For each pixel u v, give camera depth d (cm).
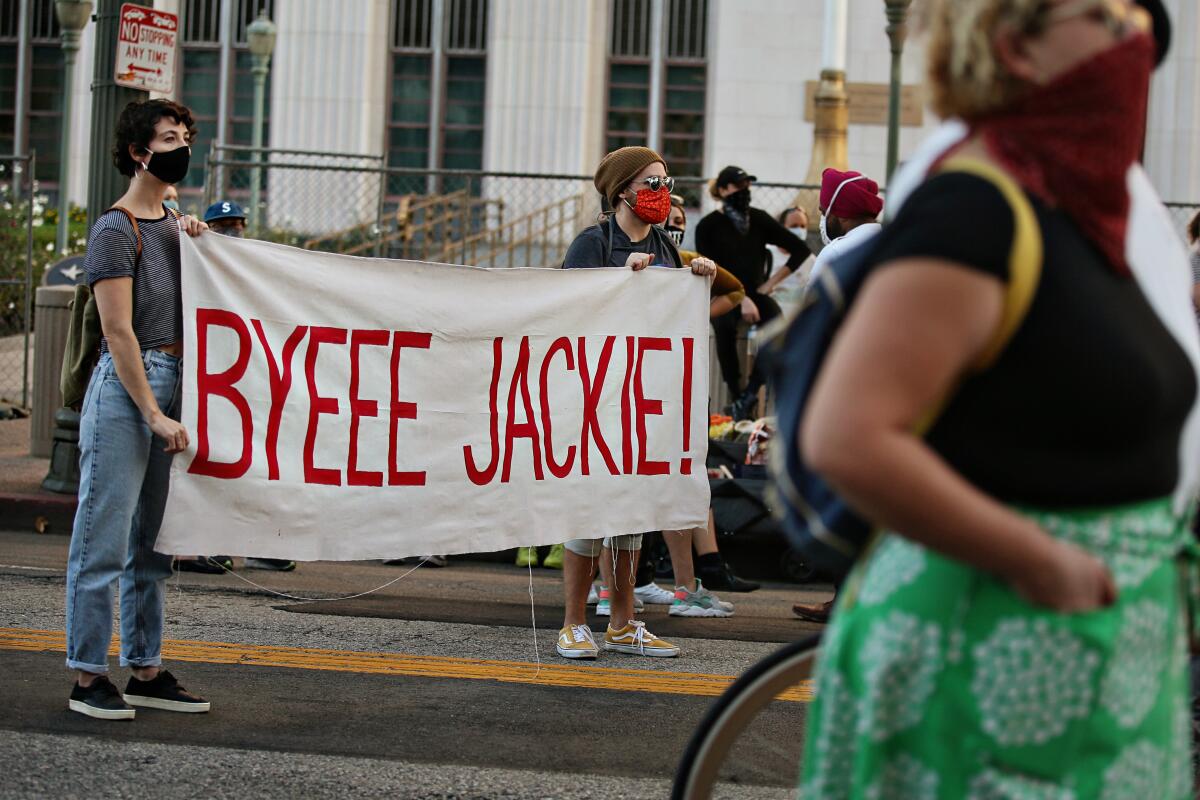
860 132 1891
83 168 2108
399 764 429
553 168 1997
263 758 429
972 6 182
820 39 1980
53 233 1780
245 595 694
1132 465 178
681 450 603
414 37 2030
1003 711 180
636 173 600
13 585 691
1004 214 170
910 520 169
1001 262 168
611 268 588
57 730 447
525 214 1827
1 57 2114
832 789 196
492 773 423
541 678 545
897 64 1172
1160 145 1880
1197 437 193
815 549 193
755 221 1062
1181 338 193
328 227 1981
